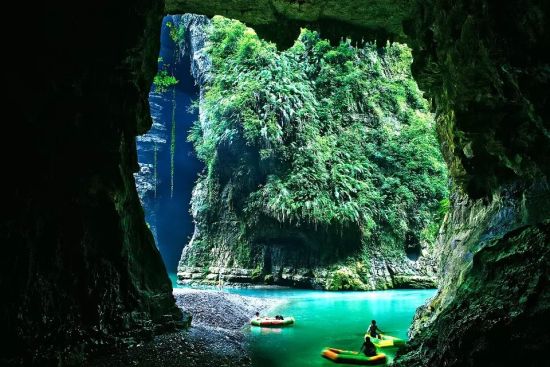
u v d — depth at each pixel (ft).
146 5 45.85
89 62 42.04
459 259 52.21
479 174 52.26
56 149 39.78
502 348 26.18
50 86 38.99
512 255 31.40
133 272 51.34
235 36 145.38
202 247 136.98
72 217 41.16
